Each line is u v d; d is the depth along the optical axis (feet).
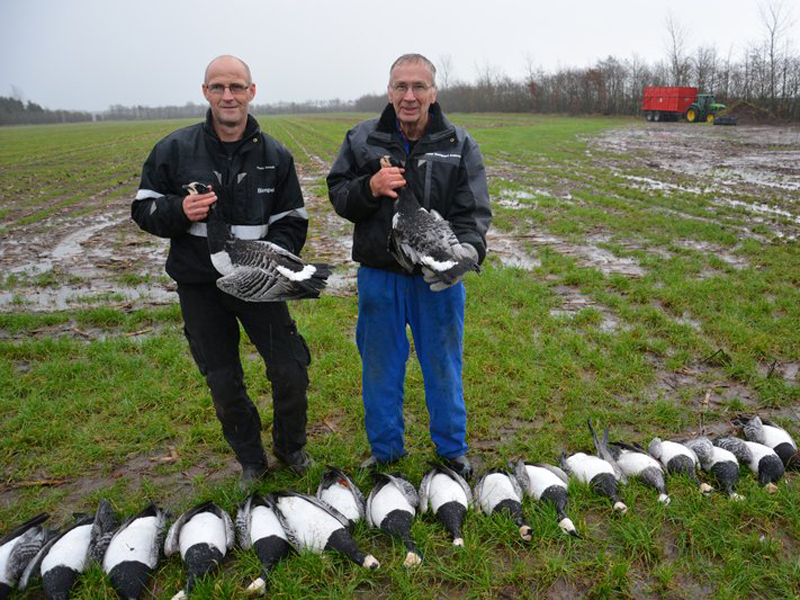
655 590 13.30
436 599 13.20
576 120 216.95
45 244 44.32
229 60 13.93
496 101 309.63
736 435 18.76
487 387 21.74
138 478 17.51
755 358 23.75
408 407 20.76
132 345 25.46
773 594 13.14
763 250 37.35
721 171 76.28
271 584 13.38
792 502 15.25
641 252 37.99
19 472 17.78
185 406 20.68
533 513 15.05
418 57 14.42
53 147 150.20
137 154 122.31
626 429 19.54
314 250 41.22
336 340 25.32
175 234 14.19
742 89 197.88
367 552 14.39
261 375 22.53
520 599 13.11
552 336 25.63
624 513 15.02
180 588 13.42
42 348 25.05
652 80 235.81
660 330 26.37
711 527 14.64
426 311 15.64
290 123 250.37
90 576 13.42
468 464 17.20
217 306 15.06
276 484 16.71
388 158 14.46
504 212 51.52
